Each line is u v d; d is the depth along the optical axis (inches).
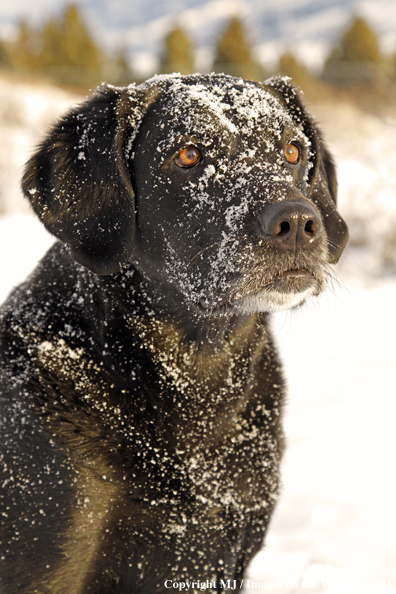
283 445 109.6
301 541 123.7
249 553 105.0
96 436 93.1
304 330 237.5
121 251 99.0
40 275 109.2
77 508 89.5
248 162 97.2
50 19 1376.7
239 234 92.6
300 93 120.5
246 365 106.3
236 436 102.7
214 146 97.4
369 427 164.1
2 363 99.0
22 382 95.2
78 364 97.3
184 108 99.2
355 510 131.5
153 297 101.8
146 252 102.8
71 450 90.9
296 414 172.9
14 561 89.8
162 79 109.0
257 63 1201.4
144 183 101.2
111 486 91.8
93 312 101.0
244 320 105.3
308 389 187.9
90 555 91.3
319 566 114.5
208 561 98.8
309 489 138.7
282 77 121.6
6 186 417.4
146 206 101.5
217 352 102.8
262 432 105.3
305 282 93.7
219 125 97.9
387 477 141.3
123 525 92.8
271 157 100.0
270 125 101.7
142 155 101.6
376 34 1025.5
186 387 101.1
